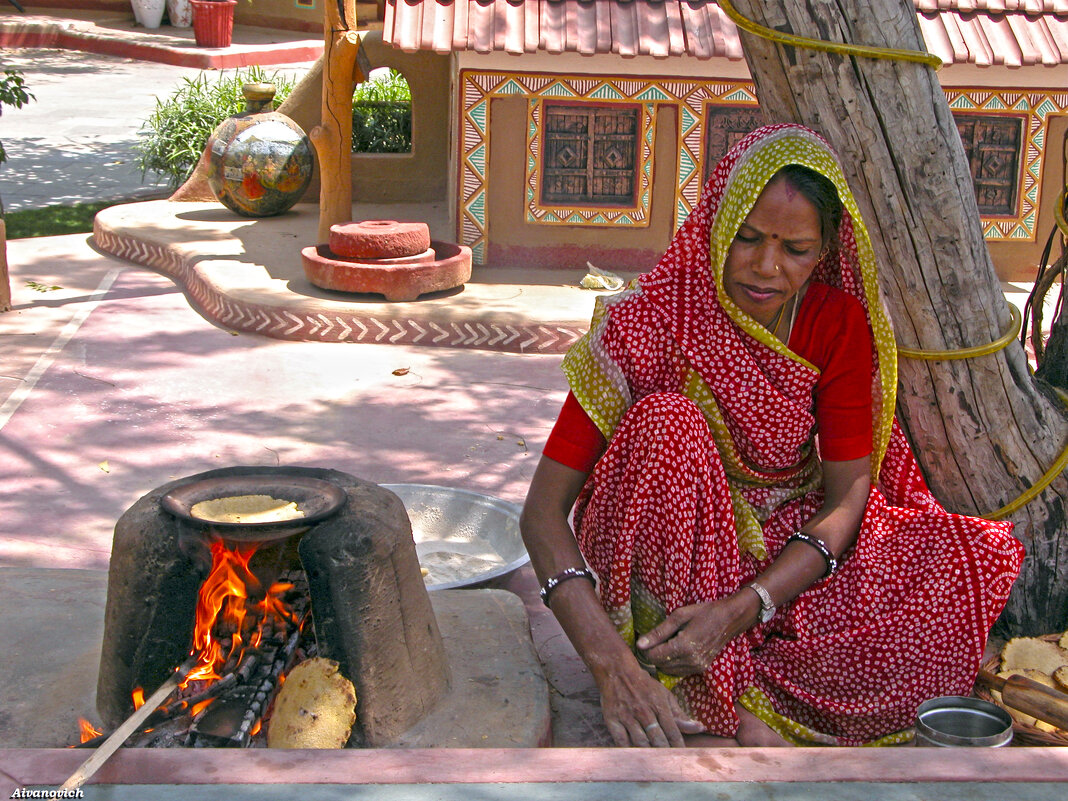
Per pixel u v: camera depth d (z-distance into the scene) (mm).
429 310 6090
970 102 6785
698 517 2461
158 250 7434
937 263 2730
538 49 6359
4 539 3680
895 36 2592
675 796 1863
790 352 2529
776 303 2498
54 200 9531
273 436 4711
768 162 2398
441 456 4570
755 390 2545
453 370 5684
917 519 2660
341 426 4855
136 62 17719
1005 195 6984
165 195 9844
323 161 7191
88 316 6352
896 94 2611
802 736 2543
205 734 2297
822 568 2580
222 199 8156
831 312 2592
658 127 6797
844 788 1895
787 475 2703
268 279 6570
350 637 2363
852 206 2441
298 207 8695
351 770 1912
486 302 6305
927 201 2680
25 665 2680
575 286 6727
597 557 2588
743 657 2547
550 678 2891
